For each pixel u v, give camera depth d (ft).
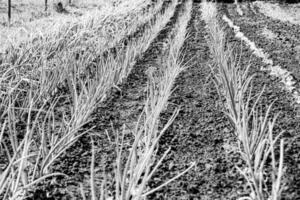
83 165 12.23
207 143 14.11
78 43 25.27
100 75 18.49
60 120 15.89
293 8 90.22
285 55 30.99
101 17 36.19
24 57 19.16
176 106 18.13
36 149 12.87
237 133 14.25
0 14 58.49
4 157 12.41
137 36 37.91
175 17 60.03
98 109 17.49
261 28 48.39
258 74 24.59
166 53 29.55
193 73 24.48
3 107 15.64
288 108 18.06
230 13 69.97
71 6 77.46
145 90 20.66
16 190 8.85
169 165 12.28
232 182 11.30
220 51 22.58
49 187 10.77
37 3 74.54
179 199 10.44
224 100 19.22
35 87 17.51
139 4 74.23
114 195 10.42
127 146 13.69
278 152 12.83
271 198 9.48
